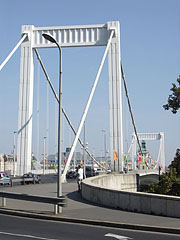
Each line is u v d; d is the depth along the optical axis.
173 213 12.30
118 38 50.16
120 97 48.72
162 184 26.17
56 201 12.88
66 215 12.77
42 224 11.38
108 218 12.11
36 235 9.36
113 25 50.25
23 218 12.75
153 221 11.48
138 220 11.68
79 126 42.84
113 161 46.69
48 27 50.91
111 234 9.75
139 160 78.00
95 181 24.06
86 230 10.39
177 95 26.09
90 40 50.50
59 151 14.56
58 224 11.47
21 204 16.06
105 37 50.31
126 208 14.17
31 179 36.38
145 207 13.29
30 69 49.72
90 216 12.56
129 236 9.55
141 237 9.43
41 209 14.36
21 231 9.95
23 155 47.00
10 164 101.56
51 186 29.34
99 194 16.50
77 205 15.98
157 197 12.87
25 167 46.62
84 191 19.14
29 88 49.12
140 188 37.97
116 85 49.12
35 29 51.03
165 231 10.25
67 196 20.53
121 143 47.19
